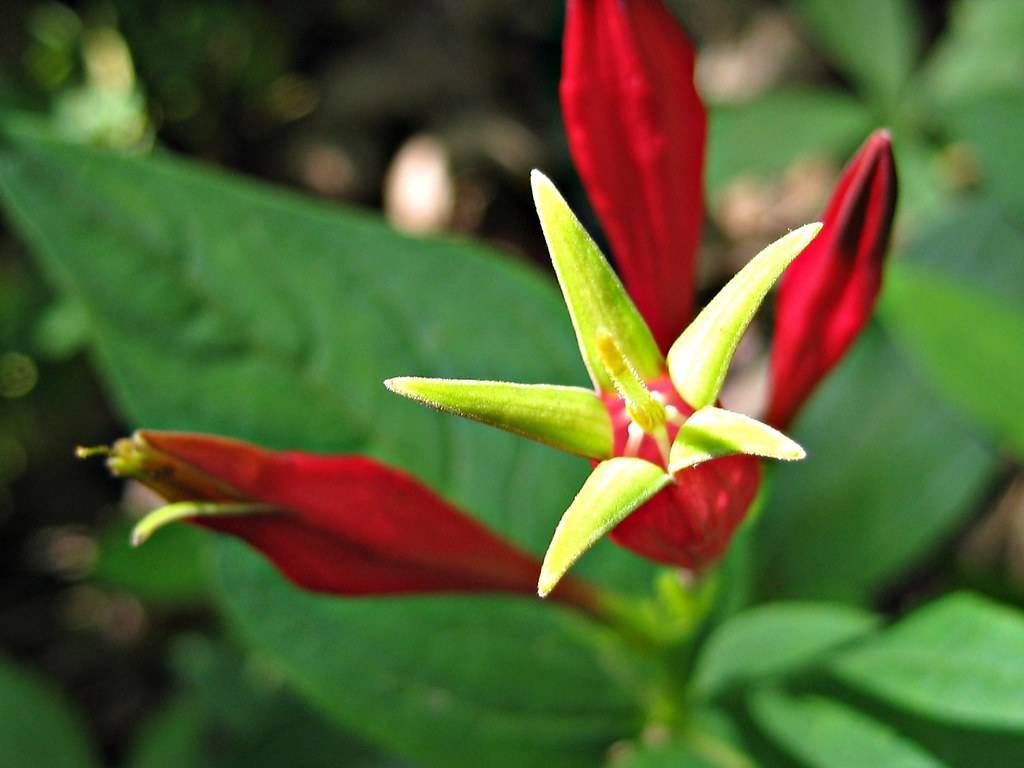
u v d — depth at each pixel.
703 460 0.07
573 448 0.07
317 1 0.22
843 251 0.08
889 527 0.13
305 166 0.22
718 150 0.16
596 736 0.11
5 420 0.19
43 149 0.10
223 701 0.15
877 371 0.13
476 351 0.11
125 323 0.10
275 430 0.10
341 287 0.10
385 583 0.09
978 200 0.14
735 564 0.10
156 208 0.10
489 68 0.22
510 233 0.21
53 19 0.21
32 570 0.20
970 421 0.13
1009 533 0.17
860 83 0.19
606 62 0.08
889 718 0.10
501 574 0.09
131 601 0.19
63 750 0.14
